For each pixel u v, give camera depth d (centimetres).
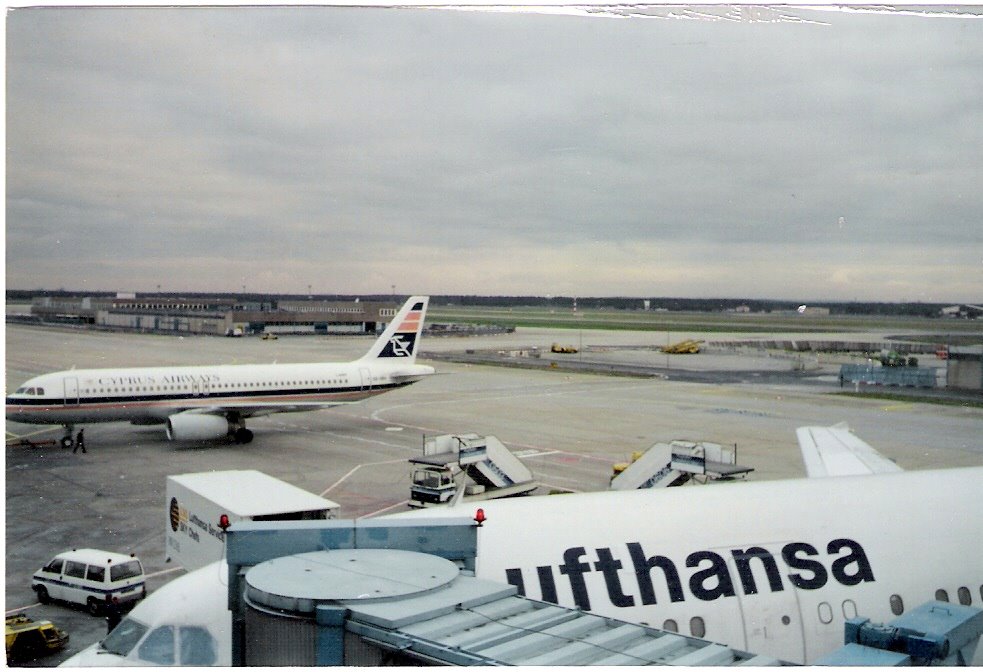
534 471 4306
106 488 3806
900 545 1401
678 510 1347
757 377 9550
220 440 5197
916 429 5728
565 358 11938
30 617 2347
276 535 951
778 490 1462
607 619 805
